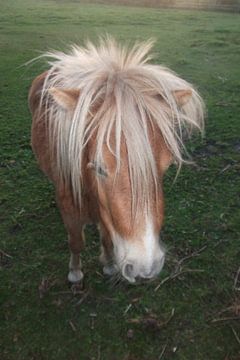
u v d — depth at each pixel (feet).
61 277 8.83
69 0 48.83
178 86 6.33
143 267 5.10
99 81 5.76
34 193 11.36
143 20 35.78
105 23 33.81
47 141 7.85
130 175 5.06
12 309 8.11
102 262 8.74
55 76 7.44
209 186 11.68
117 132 5.07
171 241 9.70
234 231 10.04
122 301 8.28
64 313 8.04
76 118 5.50
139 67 6.12
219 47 26.32
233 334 7.66
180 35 29.60
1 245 9.61
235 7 43.78
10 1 46.55
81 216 7.37
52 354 7.30
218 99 17.58
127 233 5.18
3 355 7.27
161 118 5.41
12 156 12.99
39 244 9.69
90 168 5.64
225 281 8.73
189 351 7.36
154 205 5.24
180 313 8.03
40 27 31.53
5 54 23.79
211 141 13.98
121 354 7.30
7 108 16.46
